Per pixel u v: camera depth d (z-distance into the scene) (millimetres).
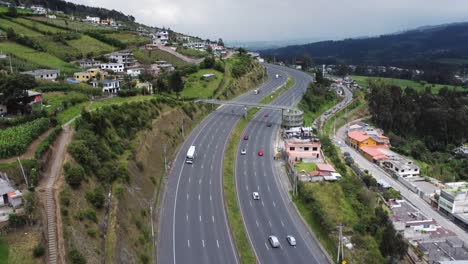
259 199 78750
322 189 81375
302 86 193375
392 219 79062
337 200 77750
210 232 65625
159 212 71125
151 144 90875
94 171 63938
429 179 107500
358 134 138500
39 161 57750
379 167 116688
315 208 70812
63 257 43812
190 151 97062
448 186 100500
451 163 130375
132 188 69000
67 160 60969
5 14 190000
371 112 175250
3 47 150250
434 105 168000
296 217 72812
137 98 113062
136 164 77312
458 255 68500
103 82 130875
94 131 75062
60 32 191000
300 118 126250
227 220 69625
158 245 61344
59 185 54500
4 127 72000
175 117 113875
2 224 45438
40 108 86250
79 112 89188
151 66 176125
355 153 129000
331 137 140000
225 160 97125
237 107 150250
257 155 102938
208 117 134625
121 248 53156
